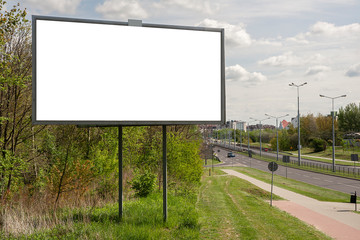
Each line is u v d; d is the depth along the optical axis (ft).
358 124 325.01
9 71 47.60
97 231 30.37
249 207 60.44
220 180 118.21
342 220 58.08
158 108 35.32
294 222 49.49
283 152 329.31
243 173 160.25
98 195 51.55
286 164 213.05
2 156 53.78
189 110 36.06
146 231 31.45
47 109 32.37
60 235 29.96
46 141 59.21
